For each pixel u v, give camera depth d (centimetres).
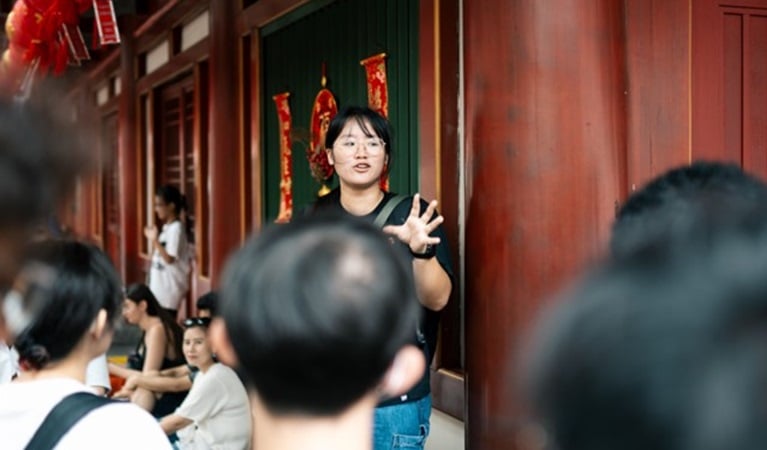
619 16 398
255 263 136
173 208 954
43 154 149
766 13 455
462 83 518
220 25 892
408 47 574
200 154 1026
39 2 689
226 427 492
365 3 632
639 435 83
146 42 1261
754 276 86
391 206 391
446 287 369
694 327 83
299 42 750
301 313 130
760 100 455
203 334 508
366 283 133
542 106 386
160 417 588
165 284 937
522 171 387
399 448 368
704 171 187
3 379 297
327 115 689
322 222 144
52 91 158
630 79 436
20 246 158
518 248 388
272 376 132
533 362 90
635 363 84
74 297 207
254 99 837
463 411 500
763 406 81
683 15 443
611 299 87
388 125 396
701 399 81
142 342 668
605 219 387
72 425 198
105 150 160
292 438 136
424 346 372
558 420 88
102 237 1639
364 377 134
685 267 89
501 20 390
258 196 834
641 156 437
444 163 523
